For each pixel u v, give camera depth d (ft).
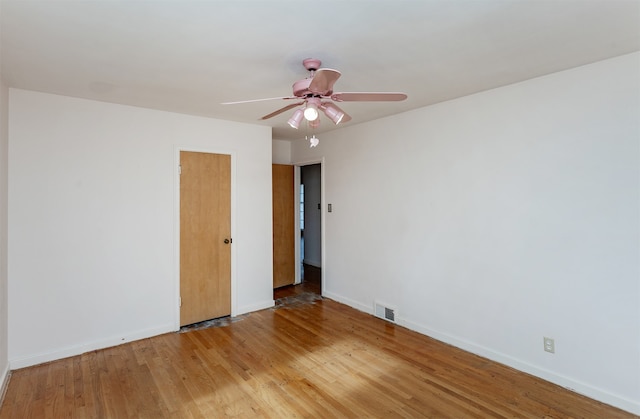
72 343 10.05
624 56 7.34
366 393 8.14
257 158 14.12
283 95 9.89
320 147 16.12
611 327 7.63
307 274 20.38
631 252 7.34
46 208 9.64
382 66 7.86
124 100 10.37
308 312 13.91
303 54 7.16
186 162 12.20
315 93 6.72
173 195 11.90
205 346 10.72
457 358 9.87
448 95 10.11
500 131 9.42
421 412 7.41
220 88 9.29
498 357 9.60
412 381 8.65
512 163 9.19
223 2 5.17
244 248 13.79
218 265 13.07
